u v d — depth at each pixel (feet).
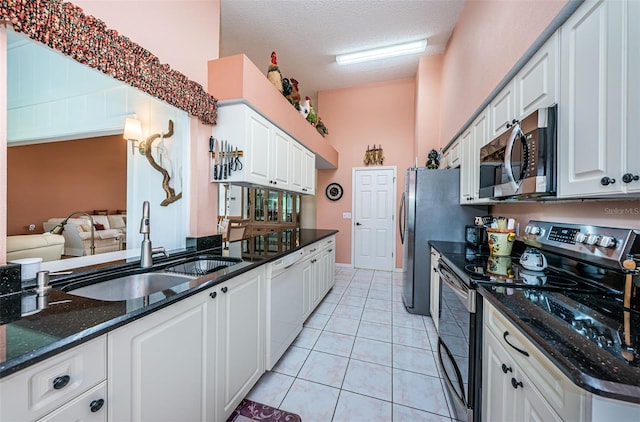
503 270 4.82
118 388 2.67
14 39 5.10
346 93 16.02
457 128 9.11
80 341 2.26
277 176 8.39
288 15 9.33
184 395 3.53
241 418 4.69
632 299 3.00
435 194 9.28
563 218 4.96
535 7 4.23
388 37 10.57
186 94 5.63
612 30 2.86
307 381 5.72
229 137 6.70
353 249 16.02
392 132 15.30
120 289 4.42
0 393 1.83
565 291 3.68
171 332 3.31
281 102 8.59
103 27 3.98
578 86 3.39
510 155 4.54
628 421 1.77
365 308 9.85
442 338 6.04
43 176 5.90
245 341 4.99
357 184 15.93
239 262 5.33
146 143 6.11
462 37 8.63
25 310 2.76
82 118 5.87
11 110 5.48
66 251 5.21
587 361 1.98
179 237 6.45
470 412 4.12
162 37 5.47
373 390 5.46
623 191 2.71
